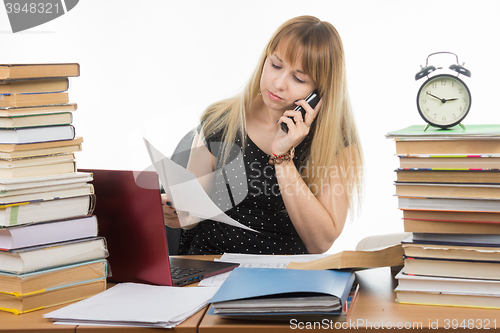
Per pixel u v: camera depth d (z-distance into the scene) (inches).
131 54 106.7
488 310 32.4
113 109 108.0
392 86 99.5
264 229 77.0
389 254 38.7
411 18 97.0
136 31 106.3
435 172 34.5
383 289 38.2
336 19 100.0
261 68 78.1
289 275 35.4
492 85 93.4
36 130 36.7
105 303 35.5
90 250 38.5
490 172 33.2
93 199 39.6
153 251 40.7
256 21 102.6
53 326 32.0
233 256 51.6
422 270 34.5
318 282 32.9
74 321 32.6
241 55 103.9
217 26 103.8
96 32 107.3
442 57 96.6
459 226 34.3
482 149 33.8
